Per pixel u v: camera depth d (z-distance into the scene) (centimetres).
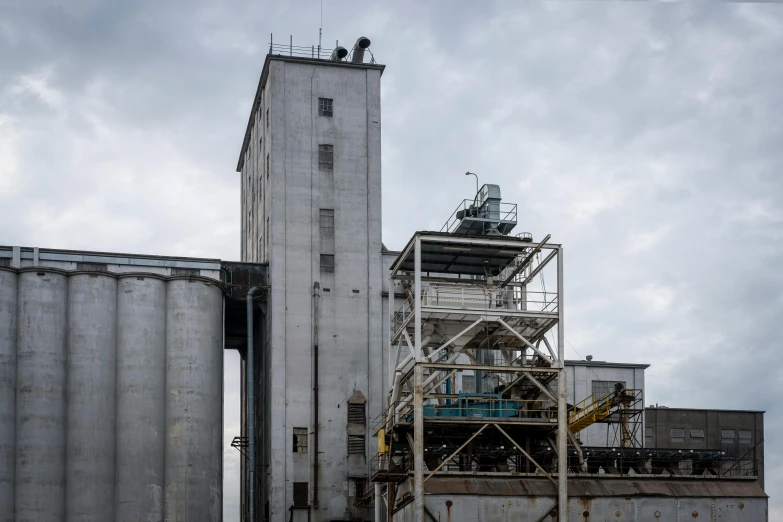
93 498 6962
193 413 7262
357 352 7731
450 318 6456
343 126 8131
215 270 7706
